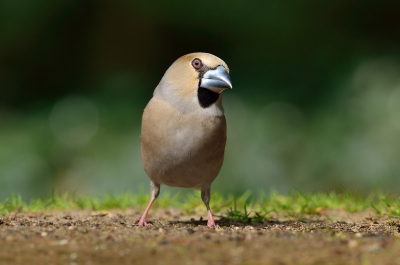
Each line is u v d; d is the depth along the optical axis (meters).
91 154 16.30
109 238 6.01
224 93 17.86
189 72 7.49
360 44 18.14
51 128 17.30
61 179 15.95
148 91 18.61
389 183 15.13
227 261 5.24
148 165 7.82
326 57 17.95
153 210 9.65
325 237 6.04
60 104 18.11
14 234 6.12
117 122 17.22
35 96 18.89
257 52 18.55
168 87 7.57
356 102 16.59
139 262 5.26
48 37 18.86
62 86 19.11
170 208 9.90
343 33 18.39
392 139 15.55
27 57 18.89
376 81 16.77
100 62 19.34
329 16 18.42
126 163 16.00
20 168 15.90
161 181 7.97
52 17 18.66
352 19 18.48
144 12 18.78
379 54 17.55
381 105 16.27
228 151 15.98
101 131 16.88
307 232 6.49
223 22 18.44
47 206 9.82
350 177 15.30
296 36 18.42
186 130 7.43
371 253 5.42
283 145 15.99
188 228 6.95
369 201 9.82
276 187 15.38
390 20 18.36
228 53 18.81
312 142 15.97
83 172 15.93
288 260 5.23
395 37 18.16
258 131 16.38
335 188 15.29
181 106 7.46
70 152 16.42
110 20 19.12
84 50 19.31
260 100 17.39
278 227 7.63
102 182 15.72
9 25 18.30
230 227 7.55
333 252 5.45
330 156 15.62
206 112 7.47
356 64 17.39
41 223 7.38
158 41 19.39
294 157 15.80
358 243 5.74
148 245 5.75
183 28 18.97
